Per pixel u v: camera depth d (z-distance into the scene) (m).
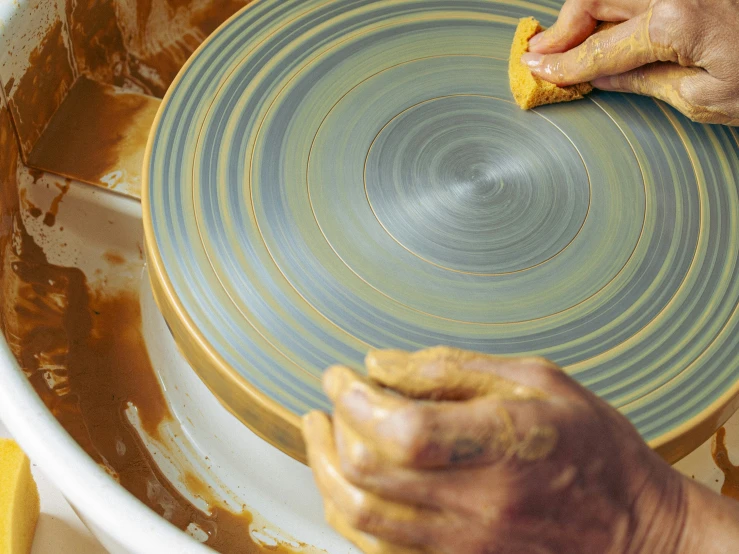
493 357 0.61
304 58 1.25
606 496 0.62
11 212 1.43
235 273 1.03
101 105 1.57
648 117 1.22
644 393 0.96
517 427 0.53
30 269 1.44
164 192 1.09
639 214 1.12
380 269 1.04
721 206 1.14
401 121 1.18
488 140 1.18
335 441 0.57
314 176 1.12
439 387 0.58
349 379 0.54
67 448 1.01
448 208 1.10
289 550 1.25
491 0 1.36
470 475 0.53
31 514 1.41
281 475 1.29
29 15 1.40
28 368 1.34
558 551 0.62
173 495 1.28
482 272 1.04
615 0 1.18
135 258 1.54
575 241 1.08
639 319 1.02
